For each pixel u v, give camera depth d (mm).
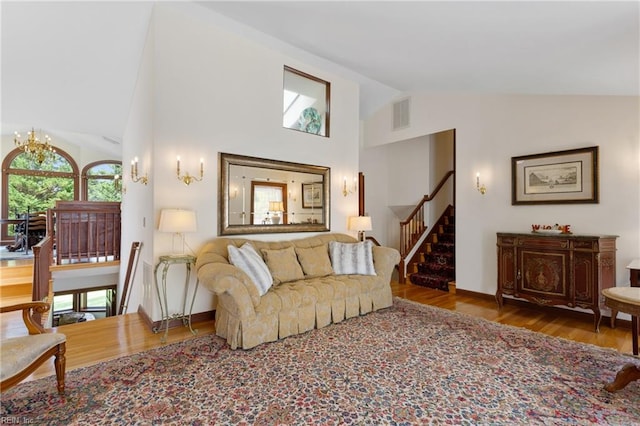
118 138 7309
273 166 4156
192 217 3113
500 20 2281
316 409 1925
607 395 2086
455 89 4633
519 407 1955
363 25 2914
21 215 7348
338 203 4945
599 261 3279
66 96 4855
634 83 2936
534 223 4117
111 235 5801
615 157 3520
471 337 3062
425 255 6133
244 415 1864
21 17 3037
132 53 3939
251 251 3350
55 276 5156
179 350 2736
